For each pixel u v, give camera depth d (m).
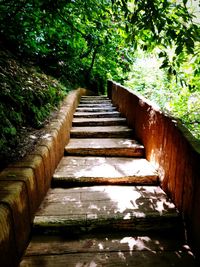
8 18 5.05
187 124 7.07
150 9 2.66
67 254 2.18
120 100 7.02
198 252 2.09
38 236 2.44
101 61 12.67
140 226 2.55
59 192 3.12
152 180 3.39
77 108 7.52
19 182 2.13
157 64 10.27
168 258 2.15
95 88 14.52
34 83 4.98
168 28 2.75
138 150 4.28
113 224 2.54
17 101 3.69
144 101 4.33
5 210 1.74
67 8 5.40
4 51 5.17
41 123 4.00
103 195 3.04
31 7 5.29
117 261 2.10
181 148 2.57
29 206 2.32
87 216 2.54
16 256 1.95
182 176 2.53
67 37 7.07
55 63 8.86
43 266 2.03
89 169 3.62
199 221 2.07
